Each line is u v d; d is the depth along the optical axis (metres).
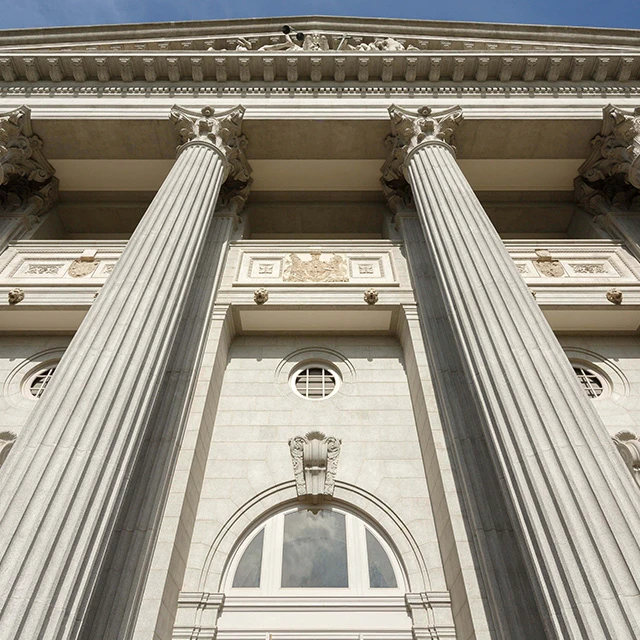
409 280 11.12
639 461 7.97
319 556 7.59
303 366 10.49
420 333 9.89
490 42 15.70
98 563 4.75
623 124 12.05
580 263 11.62
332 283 11.06
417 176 10.78
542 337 6.56
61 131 12.70
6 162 12.20
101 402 5.66
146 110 12.67
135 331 6.57
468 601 6.07
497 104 12.87
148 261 7.69
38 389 9.81
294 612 6.94
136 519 6.43
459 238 8.48
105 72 13.67
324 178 14.00
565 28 15.20
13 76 13.70
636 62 13.57
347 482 8.34
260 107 12.87
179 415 7.82
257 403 9.59
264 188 14.27
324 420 9.32
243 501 8.09
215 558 7.42
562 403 5.70
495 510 6.67
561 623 4.27
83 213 14.42
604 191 13.36
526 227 14.72
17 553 4.30
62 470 4.95
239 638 6.68
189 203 9.34
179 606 6.76
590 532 4.53
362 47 15.63
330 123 12.57
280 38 16.02
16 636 3.84
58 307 10.24
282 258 11.98
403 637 6.67
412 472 8.48
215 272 10.80
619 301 10.34
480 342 6.77
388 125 12.64
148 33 15.62
